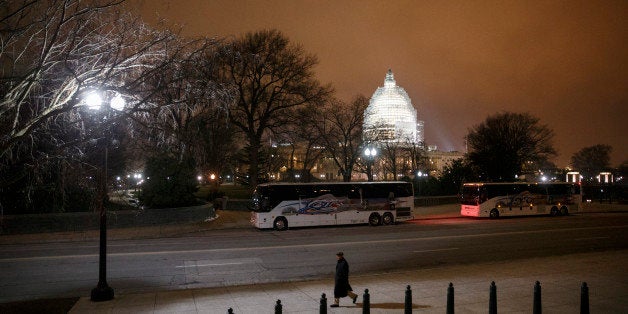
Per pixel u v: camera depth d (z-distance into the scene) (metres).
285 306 11.87
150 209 33.66
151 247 23.36
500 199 40.56
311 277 16.50
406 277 15.72
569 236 27.06
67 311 11.66
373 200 34.66
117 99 9.17
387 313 10.89
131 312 11.52
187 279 16.11
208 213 37.91
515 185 41.41
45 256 20.42
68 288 14.75
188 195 37.03
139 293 14.02
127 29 9.18
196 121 11.02
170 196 36.09
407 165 100.06
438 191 58.72
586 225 33.16
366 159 65.56
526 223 35.12
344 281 11.60
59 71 9.41
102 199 12.76
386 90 164.50
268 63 44.66
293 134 51.19
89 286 15.00
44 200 29.73
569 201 43.16
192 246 23.64
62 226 29.03
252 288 14.30
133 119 9.12
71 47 8.70
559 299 12.05
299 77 47.31
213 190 52.69
